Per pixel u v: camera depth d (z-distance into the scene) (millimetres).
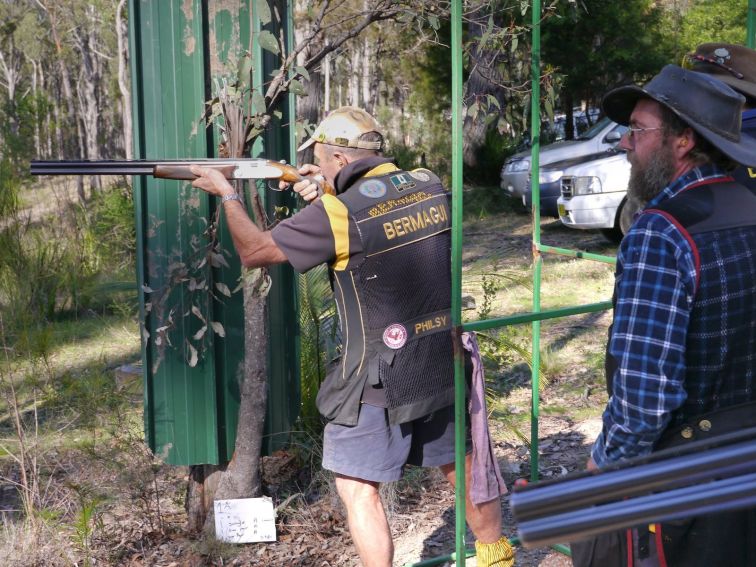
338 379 2869
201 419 3697
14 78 28547
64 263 7469
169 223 3564
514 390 5691
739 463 1050
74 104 29391
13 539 3623
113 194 10359
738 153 1948
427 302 2850
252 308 3586
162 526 3879
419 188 2900
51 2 24031
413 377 2824
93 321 7281
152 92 3498
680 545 1958
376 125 2980
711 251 1921
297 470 4305
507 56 4418
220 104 3322
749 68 2826
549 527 1062
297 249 2758
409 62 18578
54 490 4012
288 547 3691
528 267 9211
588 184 9914
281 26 3703
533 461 3686
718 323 1926
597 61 15875
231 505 3713
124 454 4242
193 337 3631
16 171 5969
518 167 12148
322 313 4539
